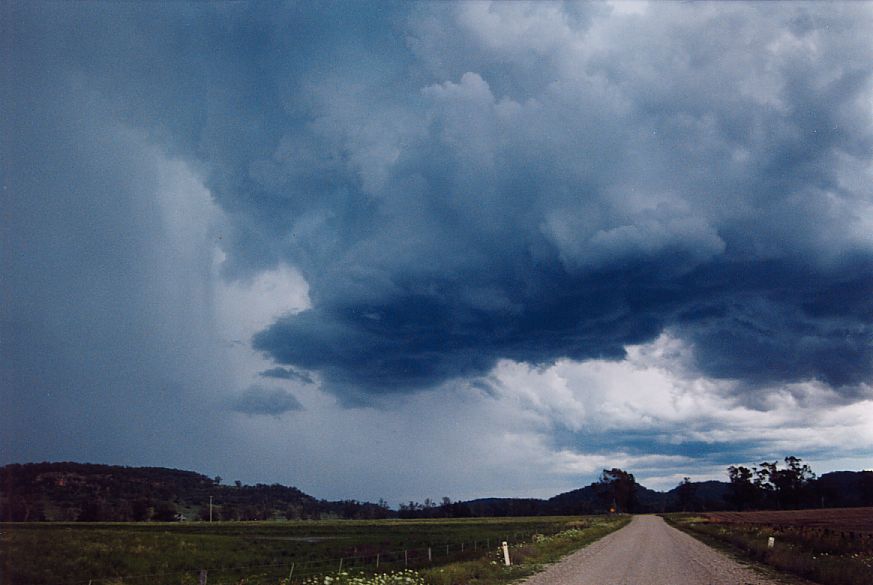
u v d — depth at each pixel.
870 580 18.75
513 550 31.19
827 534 37.44
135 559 38.97
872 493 194.38
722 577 21.95
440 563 31.61
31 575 31.98
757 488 192.50
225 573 34.81
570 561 29.45
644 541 45.56
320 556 47.06
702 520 93.69
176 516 167.50
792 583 20.14
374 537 73.75
